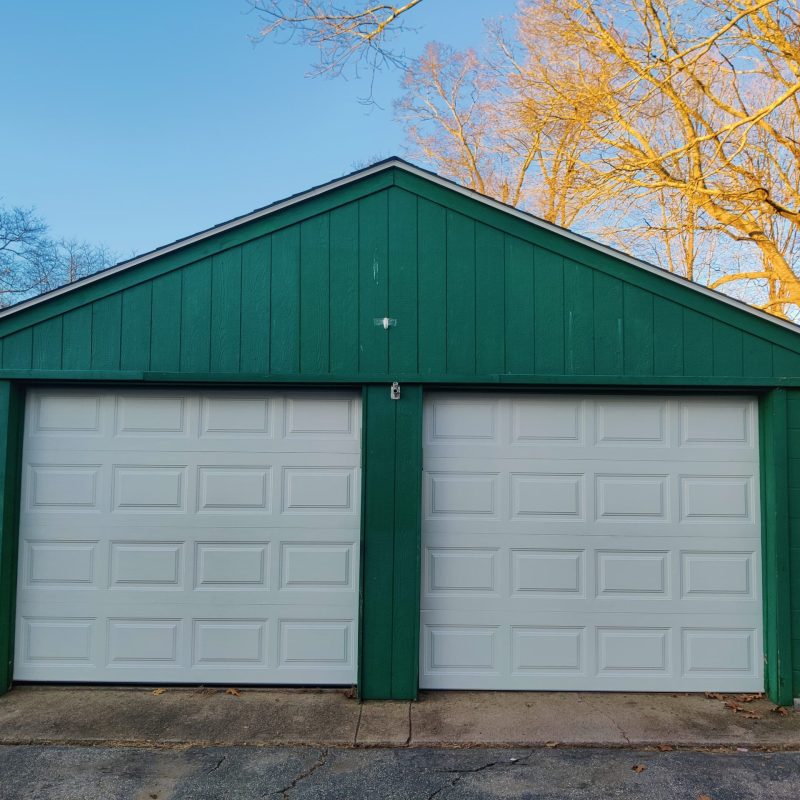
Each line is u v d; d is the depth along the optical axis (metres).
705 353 5.07
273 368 5.09
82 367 5.07
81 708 4.69
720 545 5.16
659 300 5.11
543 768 3.92
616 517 5.18
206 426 5.26
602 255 5.14
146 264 5.14
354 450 5.22
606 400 5.27
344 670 5.08
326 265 5.16
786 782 3.78
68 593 5.13
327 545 5.17
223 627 5.12
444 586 5.12
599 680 5.07
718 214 10.10
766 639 5.04
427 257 5.17
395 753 4.09
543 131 10.88
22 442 5.21
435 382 5.07
